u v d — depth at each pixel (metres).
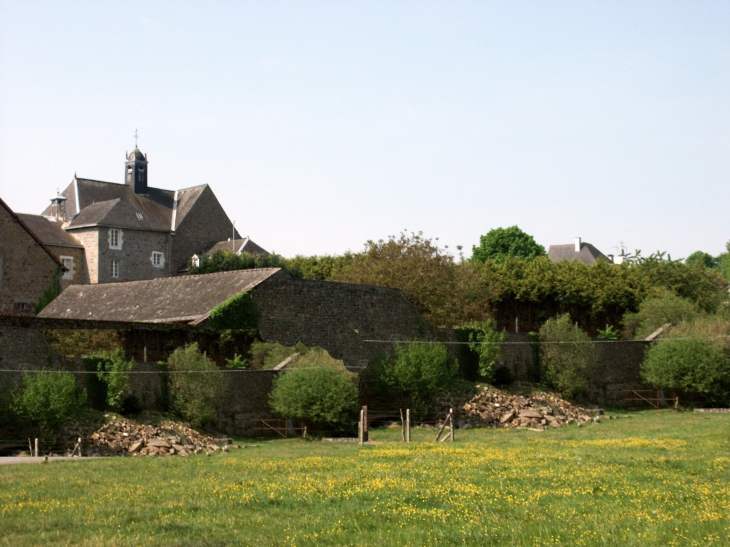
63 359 36.38
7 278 54.97
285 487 19.55
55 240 77.94
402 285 66.06
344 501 17.70
